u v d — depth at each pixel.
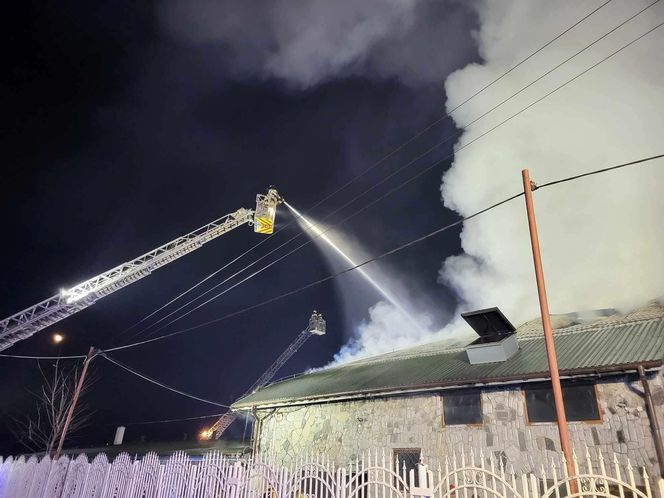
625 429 11.19
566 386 12.50
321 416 18.25
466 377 14.23
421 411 15.20
